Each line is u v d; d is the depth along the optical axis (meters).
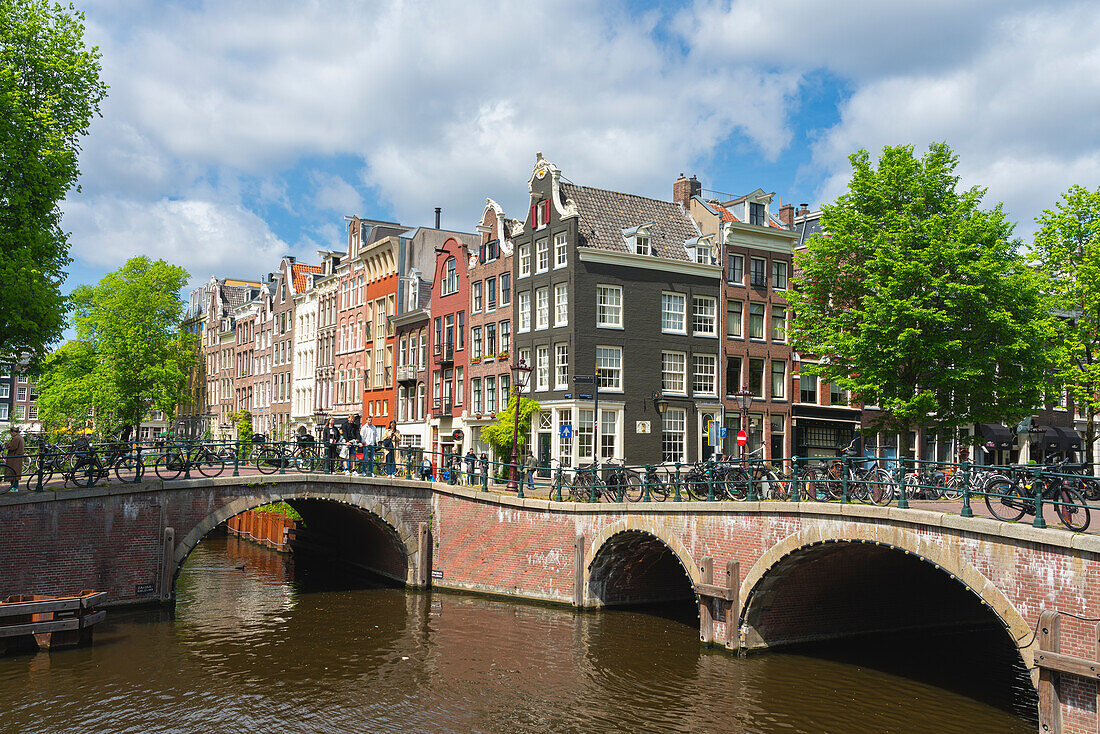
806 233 42.09
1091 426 27.89
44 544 21.64
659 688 17.08
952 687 17.25
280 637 21.08
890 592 21.95
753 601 19.39
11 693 16.30
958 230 25.27
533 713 15.73
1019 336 25.33
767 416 36.44
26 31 21.84
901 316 25.44
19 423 77.50
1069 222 27.95
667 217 36.84
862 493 17.42
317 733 14.74
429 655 19.47
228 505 24.66
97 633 20.89
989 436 39.06
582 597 24.06
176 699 16.28
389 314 46.97
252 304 66.06
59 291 22.56
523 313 35.50
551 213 33.94
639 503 22.03
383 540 30.23
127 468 23.50
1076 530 13.09
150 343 53.22
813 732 14.77
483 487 27.02
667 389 34.25
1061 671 12.59
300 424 56.88
